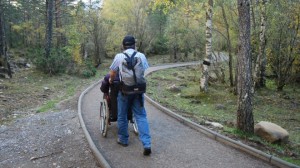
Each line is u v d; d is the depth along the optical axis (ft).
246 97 25.54
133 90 20.66
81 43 96.99
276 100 54.49
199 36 95.35
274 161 19.39
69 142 24.97
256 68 58.75
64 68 75.97
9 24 163.32
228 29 61.11
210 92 55.31
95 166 19.95
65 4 121.49
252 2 56.95
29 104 43.04
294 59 64.54
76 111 36.04
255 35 61.16
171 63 135.03
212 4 51.55
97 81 68.49
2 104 41.29
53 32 101.50
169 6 53.88
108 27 108.37
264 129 25.62
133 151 21.90
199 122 29.96
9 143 26.08
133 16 131.75
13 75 69.77
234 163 19.83
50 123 31.35
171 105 41.50
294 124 38.65
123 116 22.18
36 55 78.13
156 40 161.48
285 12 59.21
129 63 20.57
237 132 25.70
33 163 21.71
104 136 24.85
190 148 22.54
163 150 22.13
